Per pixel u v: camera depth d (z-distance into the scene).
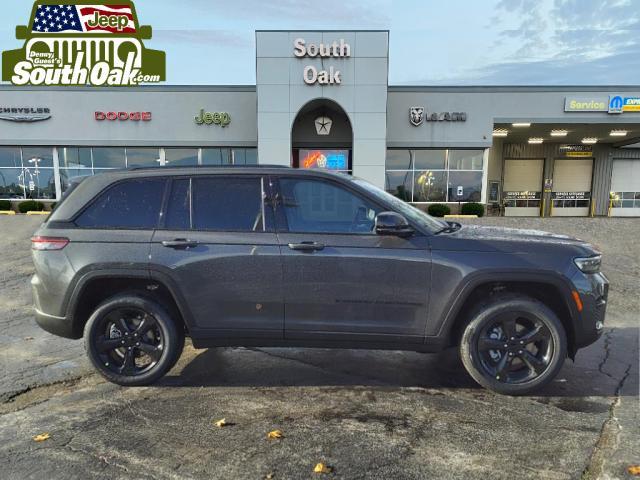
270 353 4.41
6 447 2.71
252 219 3.48
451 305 3.32
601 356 4.23
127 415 3.13
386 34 17.80
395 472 2.46
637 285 7.37
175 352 3.61
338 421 3.04
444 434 2.86
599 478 2.39
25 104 20.33
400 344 3.44
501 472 2.45
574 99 20.11
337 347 3.51
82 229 3.52
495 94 20.25
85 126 20.53
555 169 26.67
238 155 21.16
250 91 20.48
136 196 3.58
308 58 17.98
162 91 20.42
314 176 3.54
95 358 3.57
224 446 2.72
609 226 16.47
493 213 26.03
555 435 2.84
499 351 3.43
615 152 26.34
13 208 21.03
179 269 3.41
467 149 20.84
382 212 3.33
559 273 3.28
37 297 3.60
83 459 2.58
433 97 20.28
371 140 18.27
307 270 3.37
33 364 4.08
